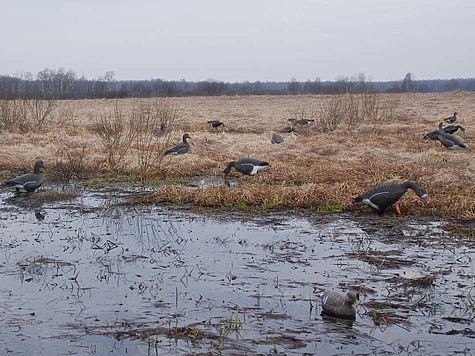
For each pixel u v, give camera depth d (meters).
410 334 7.03
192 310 7.73
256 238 11.49
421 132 29.05
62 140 24.73
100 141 24.30
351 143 24.53
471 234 11.62
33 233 11.83
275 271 9.39
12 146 22.39
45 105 40.78
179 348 6.59
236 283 8.80
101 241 11.27
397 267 9.58
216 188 15.13
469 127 31.70
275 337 6.89
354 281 8.88
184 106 53.56
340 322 7.38
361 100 37.66
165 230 12.18
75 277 8.98
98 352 6.52
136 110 40.25
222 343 6.71
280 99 65.81
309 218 13.20
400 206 13.68
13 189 16.70
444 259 10.02
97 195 16.02
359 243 11.06
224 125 32.97
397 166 18.58
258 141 25.19
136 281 8.89
